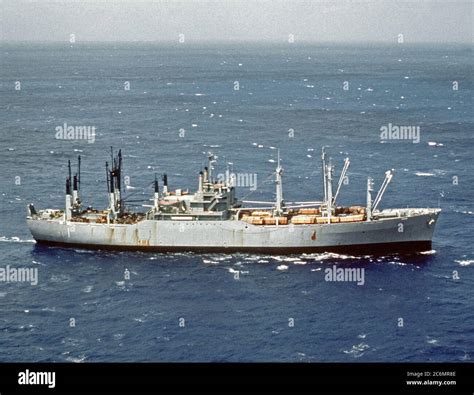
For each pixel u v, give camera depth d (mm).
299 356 104438
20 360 103500
